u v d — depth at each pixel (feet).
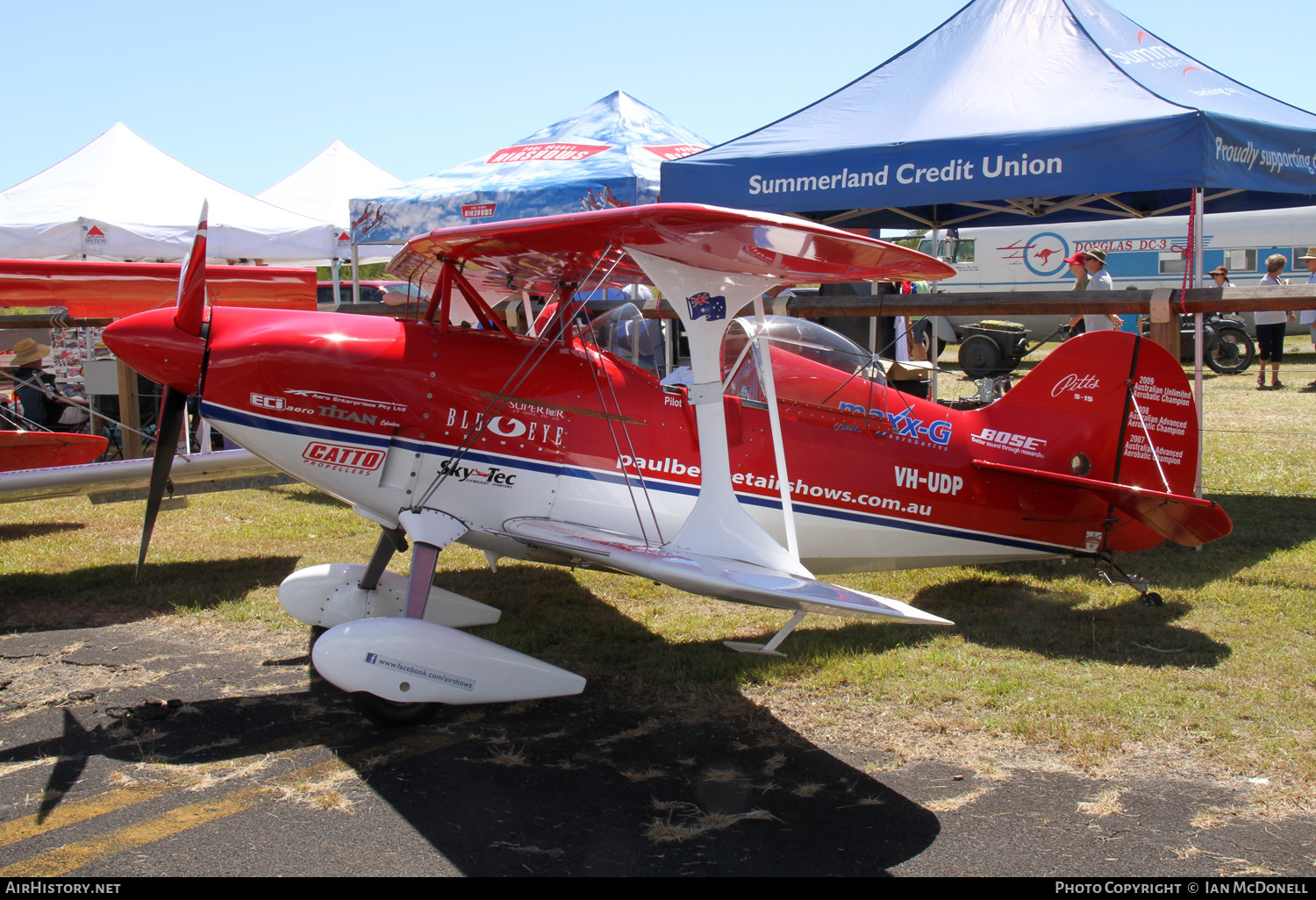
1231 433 31.12
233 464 17.24
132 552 18.67
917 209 28.43
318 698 11.57
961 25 21.77
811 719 10.84
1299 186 18.95
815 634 13.76
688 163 20.83
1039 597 15.43
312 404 11.64
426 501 12.07
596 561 11.71
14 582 16.31
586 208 25.57
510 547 12.70
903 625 14.12
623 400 12.71
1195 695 11.26
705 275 11.34
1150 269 56.29
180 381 11.76
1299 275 54.34
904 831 8.39
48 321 24.18
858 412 13.83
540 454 12.30
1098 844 8.13
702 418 11.58
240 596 15.62
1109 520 14.98
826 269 11.09
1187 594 15.31
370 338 11.93
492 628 14.10
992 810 8.74
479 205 26.94
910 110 20.13
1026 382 14.76
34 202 32.22
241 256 33.71
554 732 10.58
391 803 8.95
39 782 9.33
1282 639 13.20
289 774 9.55
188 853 8.04
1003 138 17.85
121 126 35.58
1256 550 17.92
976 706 11.07
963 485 14.47
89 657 12.93
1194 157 16.33
